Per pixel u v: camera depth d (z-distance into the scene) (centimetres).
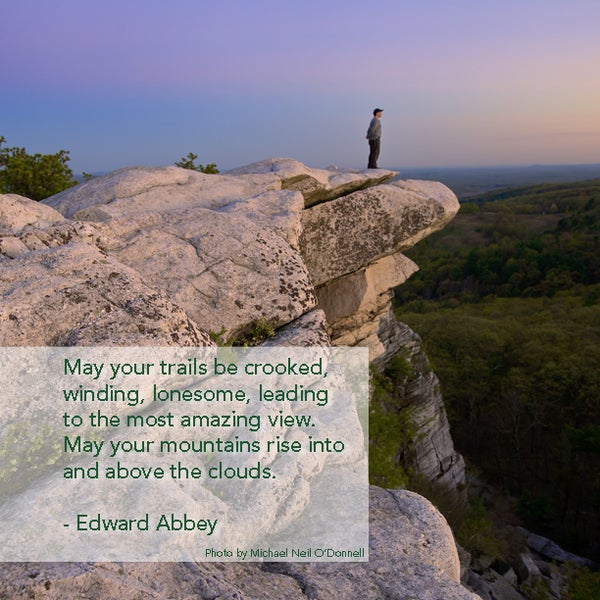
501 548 3512
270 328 1089
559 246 12269
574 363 5591
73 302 828
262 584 676
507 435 5647
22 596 529
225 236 1194
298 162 1794
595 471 4666
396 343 3053
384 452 2112
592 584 3034
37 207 1209
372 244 1820
